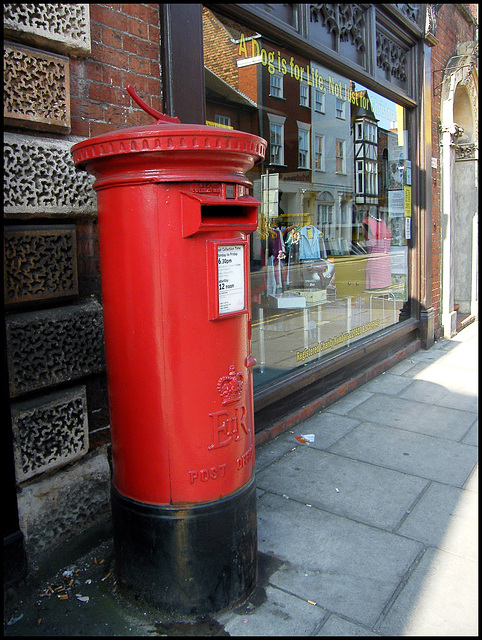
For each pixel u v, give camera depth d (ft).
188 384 6.80
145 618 7.25
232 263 6.94
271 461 12.19
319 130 16.79
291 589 7.86
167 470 6.98
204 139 6.16
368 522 9.66
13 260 7.57
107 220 6.92
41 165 7.82
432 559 8.55
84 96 8.55
